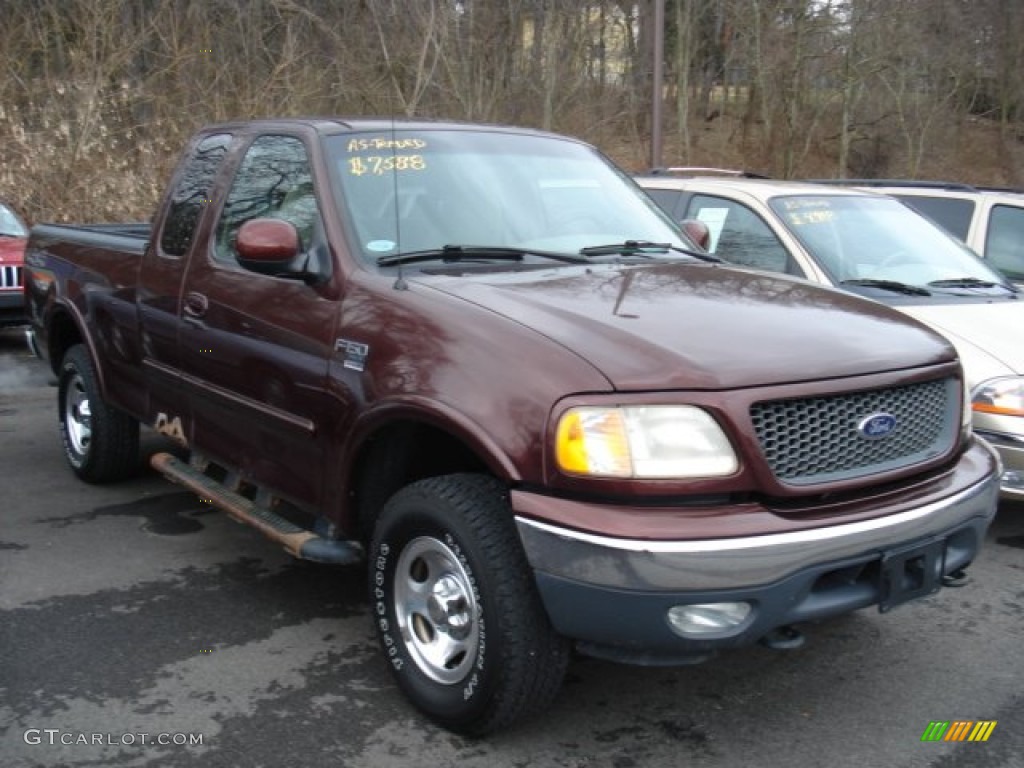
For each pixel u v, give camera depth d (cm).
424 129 470
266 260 402
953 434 366
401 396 351
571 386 313
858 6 2573
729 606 306
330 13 1966
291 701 379
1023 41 3178
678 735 359
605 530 301
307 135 450
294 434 412
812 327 353
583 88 2205
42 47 1620
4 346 1174
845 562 316
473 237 427
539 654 328
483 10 1998
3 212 1212
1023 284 740
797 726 366
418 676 363
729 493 310
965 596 485
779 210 661
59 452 713
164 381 511
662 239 478
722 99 2955
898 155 2961
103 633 432
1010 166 3166
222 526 565
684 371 313
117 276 559
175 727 359
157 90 1706
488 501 336
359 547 401
